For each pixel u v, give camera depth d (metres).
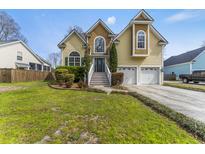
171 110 6.27
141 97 9.05
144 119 5.41
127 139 3.99
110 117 5.55
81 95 9.88
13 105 7.17
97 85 15.95
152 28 19.73
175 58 37.03
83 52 20.31
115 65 18.69
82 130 4.47
